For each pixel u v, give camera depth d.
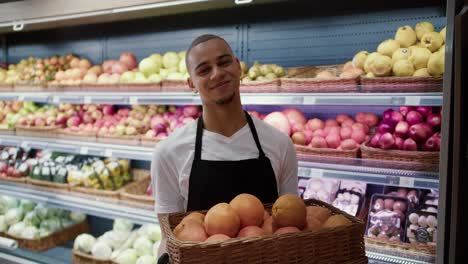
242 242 0.91
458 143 1.52
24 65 3.59
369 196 2.32
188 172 1.50
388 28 2.38
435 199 2.02
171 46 3.12
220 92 1.34
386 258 1.82
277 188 1.53
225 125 1.47
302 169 2.04
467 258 1.60
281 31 2.70
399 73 1.87
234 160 1.45
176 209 1.55
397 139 1.88
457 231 1.55
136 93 2.58
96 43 3.48
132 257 2.61
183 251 0.90
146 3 2.31
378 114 2.44
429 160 1.76
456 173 1.52
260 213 1.08
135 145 2.65
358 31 2.46
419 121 1.91
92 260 2.68
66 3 2.60
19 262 2.87
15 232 3.06
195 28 3.00
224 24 2.89
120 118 3.01
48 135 3.05
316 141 2.14
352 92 1.94
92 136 2.83
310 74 2.37
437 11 2.23
